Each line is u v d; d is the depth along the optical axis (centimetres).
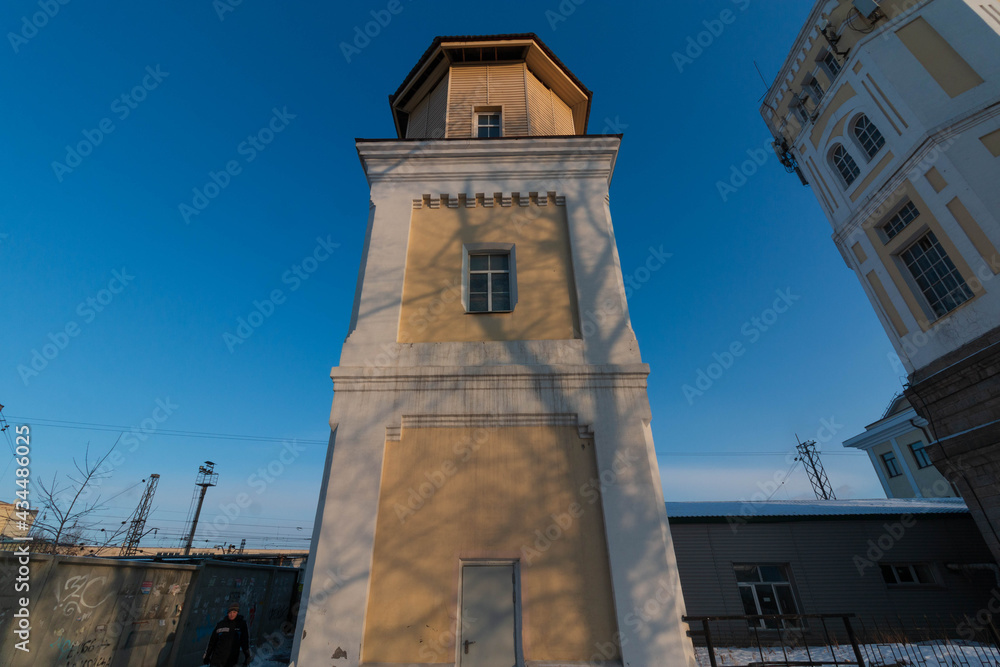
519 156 1076
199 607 1260
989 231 1197
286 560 2483
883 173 1503
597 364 838
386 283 934
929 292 1410
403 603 679
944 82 1352
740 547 1534
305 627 655
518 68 1366
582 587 691
